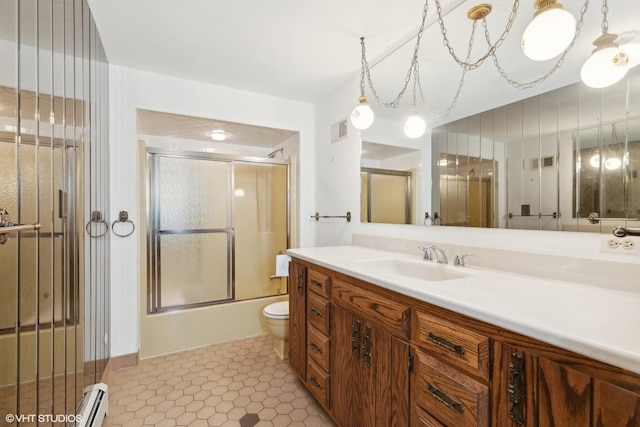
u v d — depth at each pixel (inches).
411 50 68.1
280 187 120.6
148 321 88.1
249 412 62.3
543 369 24.8
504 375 27.7
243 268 119.7
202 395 68.2
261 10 60.5
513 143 49.3
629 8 36.8
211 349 92.8
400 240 71.1
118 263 81.7
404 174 71.6
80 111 54.7
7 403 33.1
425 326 36.3
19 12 36.2
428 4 59.1
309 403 65.5
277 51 76.2
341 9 60.4
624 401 20.2
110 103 81.4
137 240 84.9
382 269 61.1
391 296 41.9
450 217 60.3
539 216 46.0
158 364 83.1
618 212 37.7
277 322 84.0
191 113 92.6
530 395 25.7
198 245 104.8
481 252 52.7
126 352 81.8
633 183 36.3
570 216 42.5
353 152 90.7
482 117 54.1
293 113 110.3
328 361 57.1
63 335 46.4
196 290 104.3
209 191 107.0
